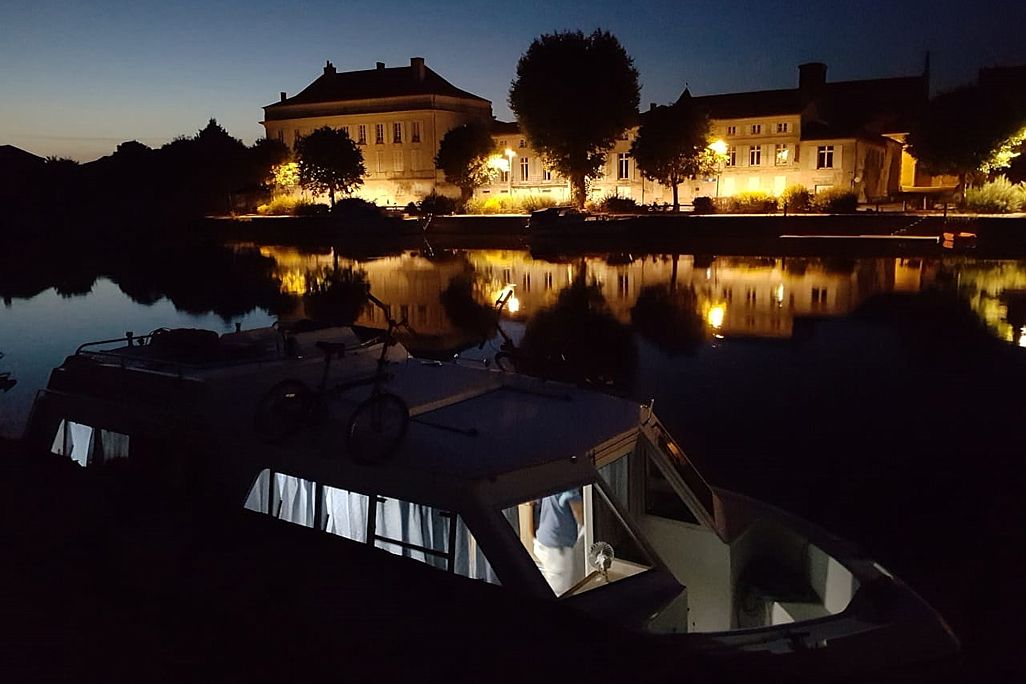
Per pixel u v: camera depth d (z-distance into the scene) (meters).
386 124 92.06
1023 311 29.64
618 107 69.12
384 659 5.36
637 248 55.25
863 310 30.61
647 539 6.54
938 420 16.73
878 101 91.38
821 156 72.00
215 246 66.38
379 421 6.53
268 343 8.82
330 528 6.68
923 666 5.63
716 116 75.38
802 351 23.89
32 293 40.66
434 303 35.72
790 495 12.46
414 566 6.10
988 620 8.41
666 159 66.75
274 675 5.30
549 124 69.75
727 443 15.21
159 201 88.69
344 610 5.81
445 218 70.19
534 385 7.94
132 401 8.00
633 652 5.42
